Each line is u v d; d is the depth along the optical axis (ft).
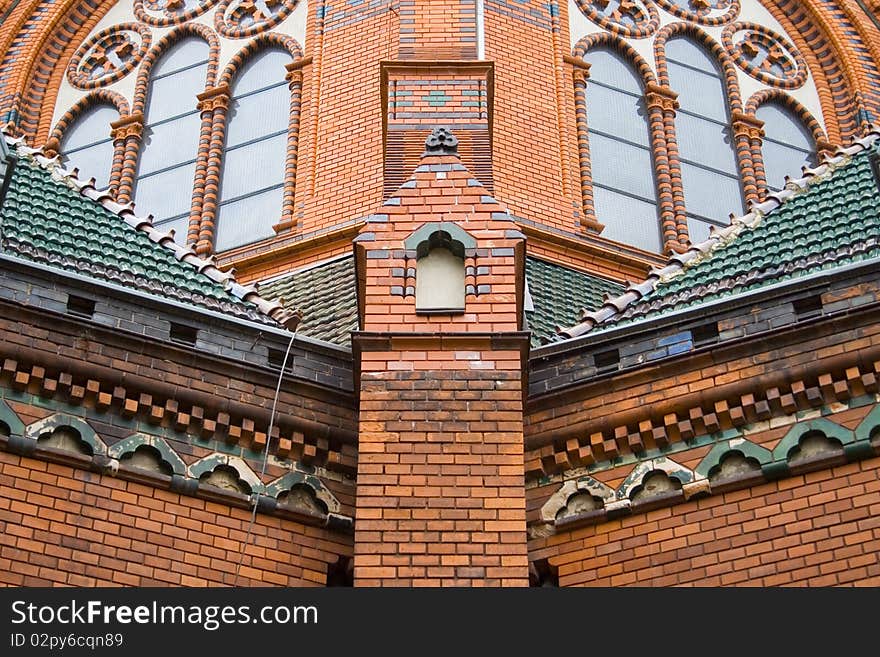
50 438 69.00
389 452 68.44
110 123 114.42
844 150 83.71
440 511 67.00
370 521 66.74
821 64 118.62
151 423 70.74
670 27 116.67
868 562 66.23
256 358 73.61
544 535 71.77
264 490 71.05
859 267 71.77
